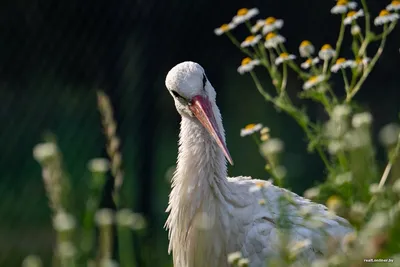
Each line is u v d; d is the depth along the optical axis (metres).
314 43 15.96
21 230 13.54
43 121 13.44
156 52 12.85
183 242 8.17
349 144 7.38
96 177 6.80
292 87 16.98
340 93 15.02
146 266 11.26
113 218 8.20
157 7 12.93
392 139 7.57
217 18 14.94
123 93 12.55
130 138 12.77
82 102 13.48
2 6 13.02
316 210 7.84
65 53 13.08
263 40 12.90
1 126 13.38
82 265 6.70
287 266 6.59
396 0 8.92
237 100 18.34
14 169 13.54
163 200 15.72
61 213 6.16
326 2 15.72
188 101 8.01
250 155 17.19
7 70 13.27
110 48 12.79
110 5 12.84
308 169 16.23
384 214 6.41
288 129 18.00
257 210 7.85
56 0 13.00
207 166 8.02
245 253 7.77
